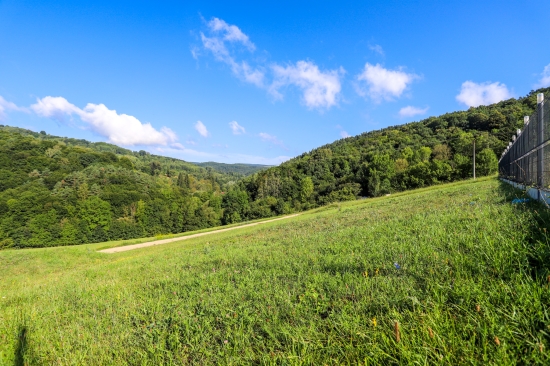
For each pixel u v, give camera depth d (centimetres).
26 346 352
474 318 205
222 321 321
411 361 178
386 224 739
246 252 792
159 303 429
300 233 1123
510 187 1184
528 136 982
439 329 203
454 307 230
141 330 349
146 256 1464
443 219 586
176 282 564
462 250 350
